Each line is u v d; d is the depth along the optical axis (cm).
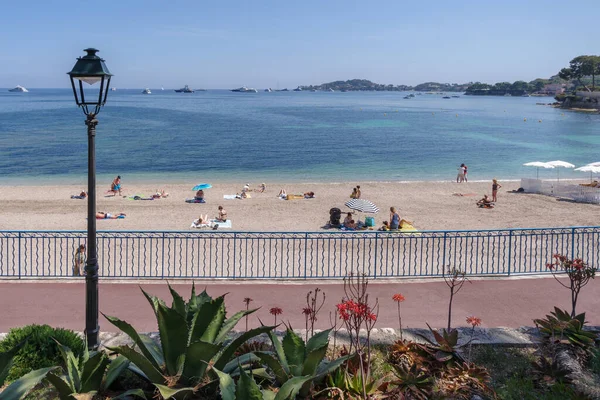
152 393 755
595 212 3127
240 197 3603
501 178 5062
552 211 3167
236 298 1303
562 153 6950
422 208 3259
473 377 830
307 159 6162
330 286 1405
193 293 787
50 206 3192
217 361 727
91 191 892
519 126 11569
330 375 766
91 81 848
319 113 16175
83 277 1448
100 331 1066
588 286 1421
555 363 865
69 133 8656
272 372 794
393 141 8219
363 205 2767
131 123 11075
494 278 1483
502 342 986
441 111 18500
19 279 1420
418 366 862
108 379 746
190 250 2088
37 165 5425
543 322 997
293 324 1131
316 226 2738
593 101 19388
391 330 1031
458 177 4506
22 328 888
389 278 1493
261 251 2078
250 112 16262
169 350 729
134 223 2725
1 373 638
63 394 712
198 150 6800
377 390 775
